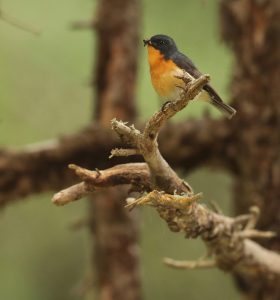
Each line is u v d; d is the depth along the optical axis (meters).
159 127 6.46
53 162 11.48
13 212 17.16
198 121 11.61
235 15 11.39
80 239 17.44
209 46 14.14
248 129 11.27
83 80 14.31
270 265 8.75
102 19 12.27
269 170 11.07
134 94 12.39
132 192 7.12
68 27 13.95
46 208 17.30
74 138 11.48
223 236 7.97
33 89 15.38
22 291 17.11
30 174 11.44
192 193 7.08
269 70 11.16
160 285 17.02
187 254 16.92
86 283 12.38
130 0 12.34
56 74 15.41
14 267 17.20
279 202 10.98
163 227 16.84
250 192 11.24
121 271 12.25
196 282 17.11
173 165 11.75
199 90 6.23
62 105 15.67
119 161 11.58
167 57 8.02
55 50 15.20
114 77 12.28
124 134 6.58
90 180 6.95
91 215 12.38
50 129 15.52
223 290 17.14
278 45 11.13
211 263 8.57
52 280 17.33
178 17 14.24
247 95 11.30
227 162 11.62
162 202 6.68
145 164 7.05
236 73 11.48
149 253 16.91
